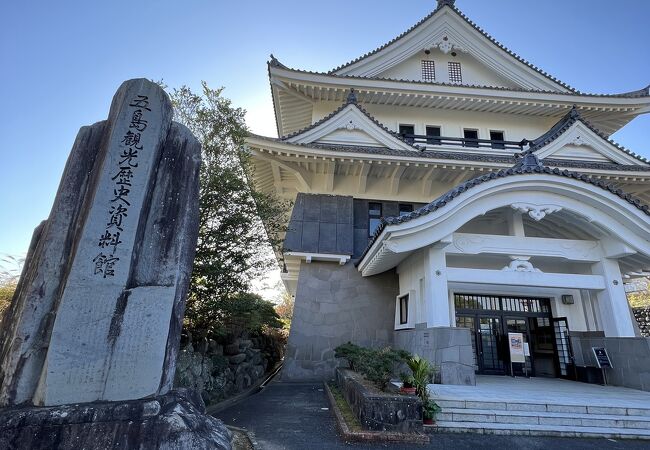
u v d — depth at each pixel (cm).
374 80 1532
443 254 956
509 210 1034
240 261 743
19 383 339
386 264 1142
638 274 1335
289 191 1497
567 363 1097
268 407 773
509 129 1681
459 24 1748
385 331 1227
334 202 1373
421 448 521
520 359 1096
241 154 792
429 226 911
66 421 312
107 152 411
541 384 926
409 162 1280
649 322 1917
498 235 1101
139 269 391
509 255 1003
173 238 414
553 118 1705
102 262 373
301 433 582
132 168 412
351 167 1341
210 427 387
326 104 1645
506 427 604
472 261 1147
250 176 886
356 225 1368
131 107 435
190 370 688
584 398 721
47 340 356
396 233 900
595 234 1033
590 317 1117
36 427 306
